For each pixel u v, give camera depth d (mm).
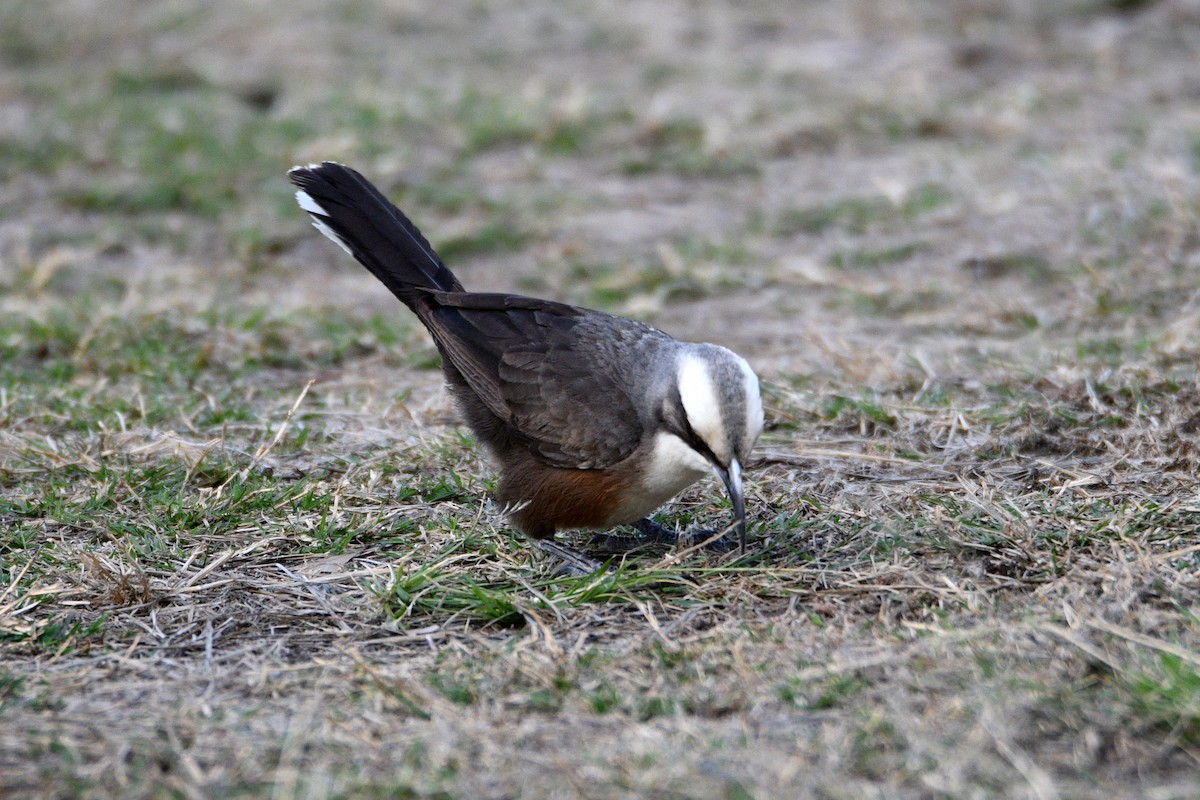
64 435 12547
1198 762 6723
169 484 11367
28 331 15477
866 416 12578
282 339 15578
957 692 7352
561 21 29203
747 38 28000
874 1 29484
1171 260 16250
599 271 18078
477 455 12008
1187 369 12617
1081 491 10531
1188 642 7809
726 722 7285
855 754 6828
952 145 21641
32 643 8648
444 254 18953
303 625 8961
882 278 17141
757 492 11180
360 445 12359
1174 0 27703
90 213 20406
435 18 29516
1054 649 7797
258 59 27078
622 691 7723
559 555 10188
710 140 22000
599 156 22141
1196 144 20188
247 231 19500
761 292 17266
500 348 10430
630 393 9930
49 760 7031
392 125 23141
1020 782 6547
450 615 9086
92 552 9914
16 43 28391
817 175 20891
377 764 6961
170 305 16625
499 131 22703
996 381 13188
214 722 7441
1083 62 25203
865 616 8672
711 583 9375
